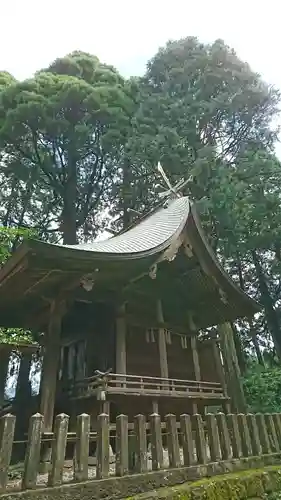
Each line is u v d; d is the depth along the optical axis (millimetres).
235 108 21266
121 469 4492
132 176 23891
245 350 23672
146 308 9602
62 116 22875
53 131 22688
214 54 22125
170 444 5234
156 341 9664
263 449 6727
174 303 10664
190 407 9555
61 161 24781
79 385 8266
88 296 8398
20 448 8625
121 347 8383
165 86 23547
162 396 8336
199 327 12078
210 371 10633
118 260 7152
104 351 8938
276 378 14203
